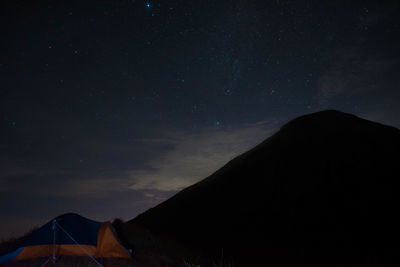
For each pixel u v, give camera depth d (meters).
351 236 12.95
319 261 11.56
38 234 8.95
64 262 8.29
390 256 10.94
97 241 9.25
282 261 11.95
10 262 8.40
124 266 8.48
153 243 12.57
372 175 17.05
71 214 9.80
